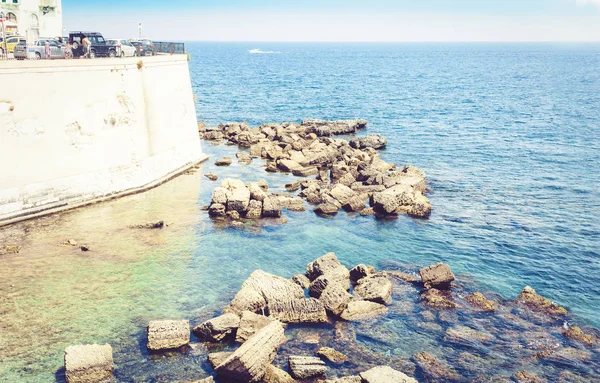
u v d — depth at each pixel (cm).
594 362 1883
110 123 3322
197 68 17888
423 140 5909
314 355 1866
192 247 2730
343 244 2878
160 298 2191
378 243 2917
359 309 2155
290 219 3225
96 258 2523
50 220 2942
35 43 3581
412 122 7144
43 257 2495
